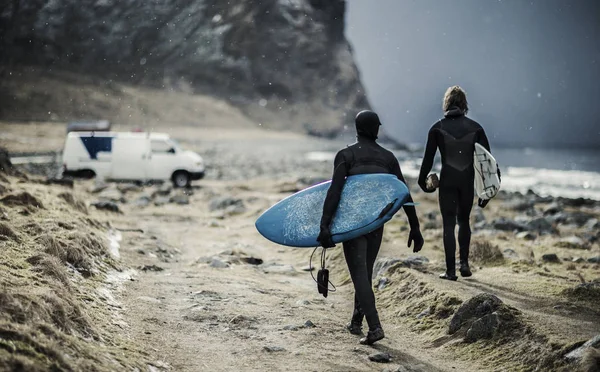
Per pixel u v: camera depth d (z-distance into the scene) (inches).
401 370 223.3
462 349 251.3
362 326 287.9
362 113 270.7
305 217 263.9
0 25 4384.8
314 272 422.9
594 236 611.2
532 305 288.2
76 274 311.4
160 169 1236.5
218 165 2137.1
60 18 6835.6
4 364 162.1
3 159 757.3
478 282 337.1
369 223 248.8
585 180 2258.9
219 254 459.2
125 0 7824.8
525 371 222.7
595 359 205.9
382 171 264.2
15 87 6314.0
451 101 352.2
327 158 3400.6
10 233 318.7
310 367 229.5
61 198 543.2
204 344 251.6
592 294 298.4
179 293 330.6
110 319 261.3
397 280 349.1
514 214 806.5
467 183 344.8
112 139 1252.5
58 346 188.7
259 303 319.3
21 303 204.8
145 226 602.5
